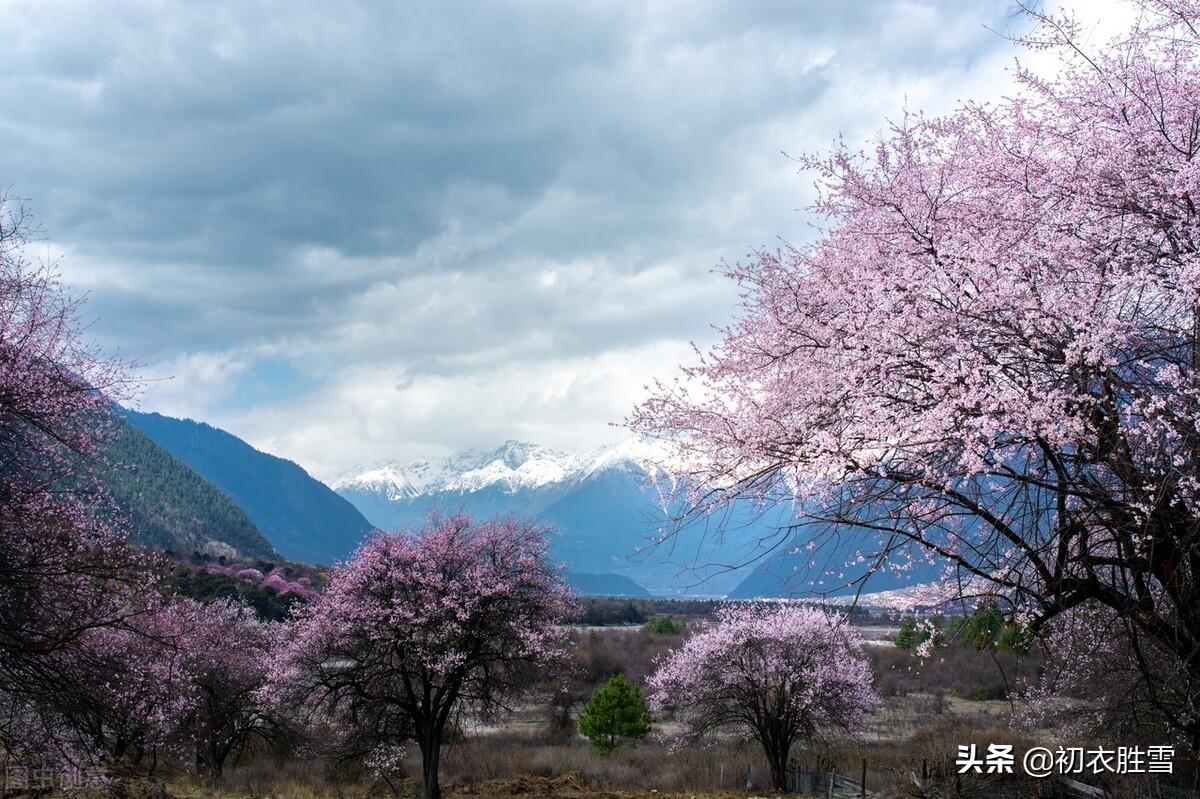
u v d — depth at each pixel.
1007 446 6.52
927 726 26.20
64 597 11.01
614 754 31.56
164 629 20.69
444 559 21.50
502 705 22.94
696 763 28.09
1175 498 5.86
